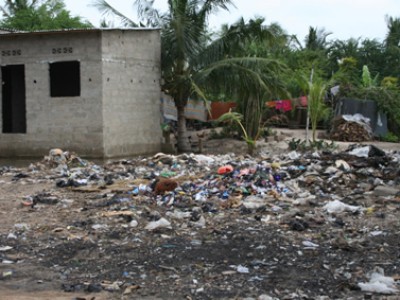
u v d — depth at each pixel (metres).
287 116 31.48
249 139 22.02
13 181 13.54
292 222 8.37
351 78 32.59
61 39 21.11
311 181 11.30
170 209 9.60
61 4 40.25
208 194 10.53
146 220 8.88
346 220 8.67
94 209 9.81
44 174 14.54
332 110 29.23
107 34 20.88
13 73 25.67
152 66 23.08
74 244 7.61
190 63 23.67
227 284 5.82
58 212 9.70
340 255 6.86
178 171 13.88
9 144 22.25
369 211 9.18
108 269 6.47
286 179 11.59
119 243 7.63
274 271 6.25
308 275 6.09
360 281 5.84
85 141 21.02
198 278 6.05
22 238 8.02
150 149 23.20
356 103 27.91
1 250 7.39
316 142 21.80
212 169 13.74
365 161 12.59
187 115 31.61
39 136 21.70
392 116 28.36
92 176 13.39
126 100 21.91
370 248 7.11
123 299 5.40
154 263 6.65
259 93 23.78
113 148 21.34
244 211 9.30
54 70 25.66
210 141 25.75
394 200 9.91
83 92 20.98
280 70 24.03
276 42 24.56
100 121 20.77
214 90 24.17
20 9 39.38
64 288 5.78
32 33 21.05
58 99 21.33
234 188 10.77
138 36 22.33
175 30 22.59
